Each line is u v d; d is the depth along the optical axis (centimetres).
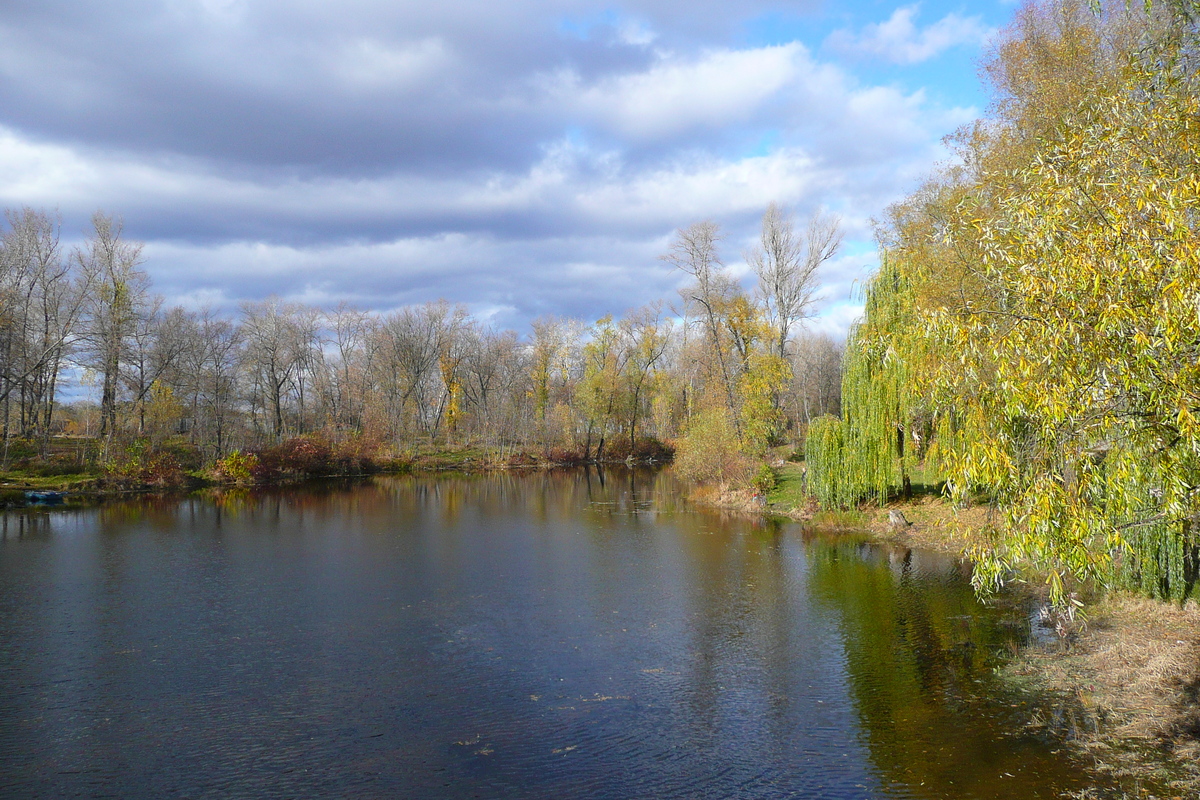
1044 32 2064
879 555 2466
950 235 1088
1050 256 829
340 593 2056
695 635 1641
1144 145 833
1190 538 1247
